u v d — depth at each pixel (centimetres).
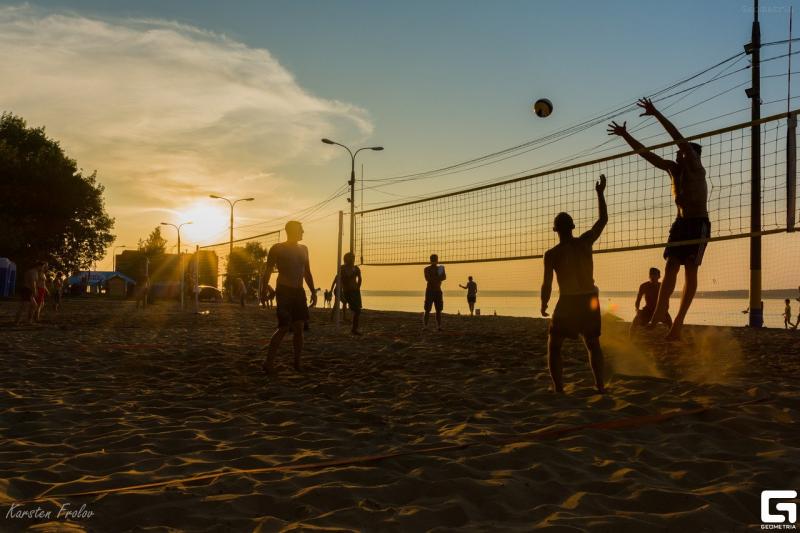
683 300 751
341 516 210
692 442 314
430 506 224
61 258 3678
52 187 3428
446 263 1020
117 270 6425
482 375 559
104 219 3809
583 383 498
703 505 220
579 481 252
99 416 388
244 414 403
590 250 466
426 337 1009
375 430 352
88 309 2228
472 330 1223
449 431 344
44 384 512
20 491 240
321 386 508
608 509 222
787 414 363
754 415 366
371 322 1562
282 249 600
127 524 206
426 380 537
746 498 228
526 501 231
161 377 566
